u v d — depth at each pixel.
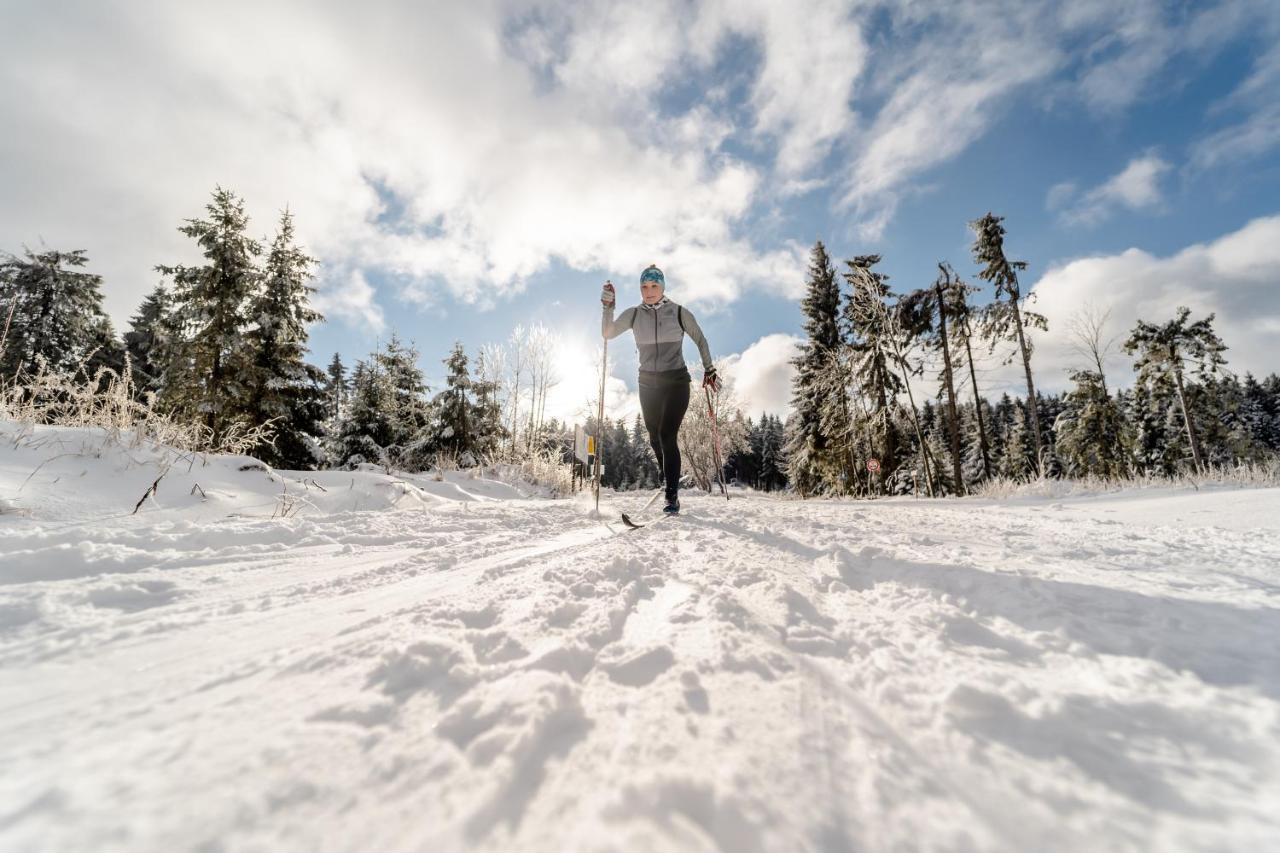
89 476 3.05
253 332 14.85
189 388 13.80
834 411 20.91
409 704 0.84
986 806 0.61
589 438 7.25
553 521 3.73
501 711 0.79
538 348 21.77
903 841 0.56
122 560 1.98
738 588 1.60
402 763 0.68
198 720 0.79
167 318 15.34
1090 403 20.95
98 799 0.59
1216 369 20.73
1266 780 0.65
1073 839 0.56
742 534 2.78
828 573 1.79
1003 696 0.83
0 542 2.03
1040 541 2.63
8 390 3.47
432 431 19.55
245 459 4.14
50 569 1.83
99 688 0.93
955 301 18.09
